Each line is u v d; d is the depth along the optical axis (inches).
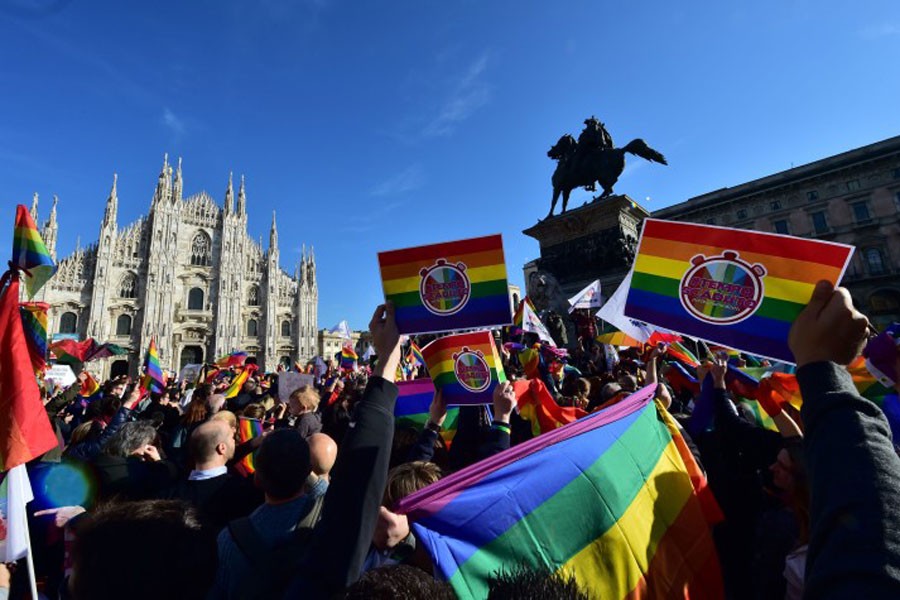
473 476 104.3
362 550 68.7
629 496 113.4
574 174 905.5
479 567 93.5
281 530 101.4
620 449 120.6
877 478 44.1
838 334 56.9
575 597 62.7
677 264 105.9
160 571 65.2
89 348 675.4
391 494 118.0
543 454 110.3
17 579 139.9
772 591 121.6
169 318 2425.0
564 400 274.4
